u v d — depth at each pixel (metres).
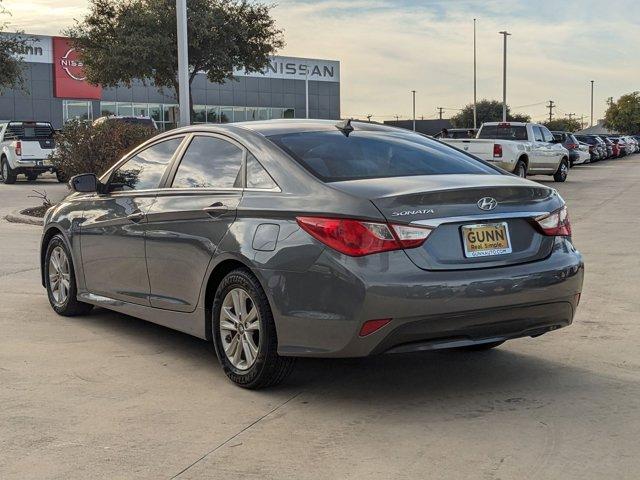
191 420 4.39
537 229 4.79
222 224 5.01
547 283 4.64
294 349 4.54
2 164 26.56
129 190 6.13
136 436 4.16
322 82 66.88
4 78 24.12
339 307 4.30
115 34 27.19
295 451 3.94
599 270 9.13
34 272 9.33
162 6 26.80
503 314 4.53
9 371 5.34
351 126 5.66
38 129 26.77
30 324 6.72
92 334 6.39
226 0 28.20
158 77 28.36
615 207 16.94
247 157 5.16
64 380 5.15
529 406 4.57
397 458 3.83
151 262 5.71
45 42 50.72
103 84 28.50
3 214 16.47
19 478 3.63
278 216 4.65
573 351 5.76
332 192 4.50
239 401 4.73
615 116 101.19
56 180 28.70
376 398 4.77
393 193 4.37
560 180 25.84
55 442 4.07
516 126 23.64
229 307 5.02
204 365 5.51
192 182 5.50
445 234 4.44
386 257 4.27
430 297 4.27
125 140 16.03
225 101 61.34
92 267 6.48
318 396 4.81
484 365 5.45
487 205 4.57
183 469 3.73
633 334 6.22
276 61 64.00
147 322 6.83
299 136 5.27
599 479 3.56
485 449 3.93
